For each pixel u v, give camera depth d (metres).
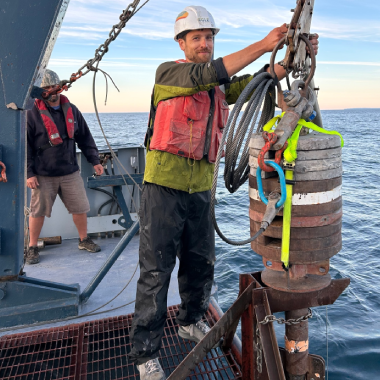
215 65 1.75
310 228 1.57
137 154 4.88
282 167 1.51
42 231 4.51
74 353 2.41
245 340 1.91
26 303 2.74
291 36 1.58
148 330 2.08
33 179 3.70
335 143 1.55
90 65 2.45
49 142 3.69
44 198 3.85
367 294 6.29
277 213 1.62
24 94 2.42
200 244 2.26
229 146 1.80
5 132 2.47
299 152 1.50
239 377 2.17
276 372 1.59
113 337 2.55
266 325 1.68
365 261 7.86
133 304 3.01
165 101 2.01
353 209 12.73
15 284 2.70
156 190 2.05
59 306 2.76
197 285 2.34
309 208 1.54
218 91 2.15
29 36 2.34
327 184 1.54
